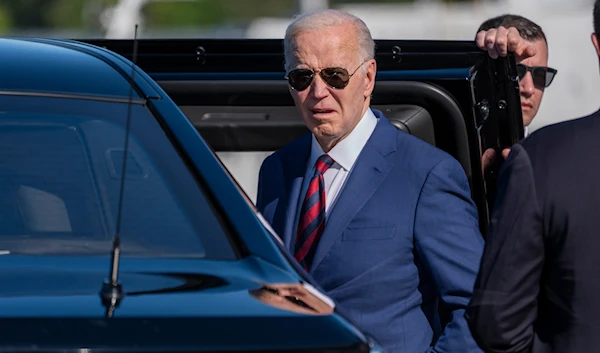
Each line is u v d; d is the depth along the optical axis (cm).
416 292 770
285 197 824
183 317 458
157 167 568
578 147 622
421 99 912
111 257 527
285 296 494
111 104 598
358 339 466
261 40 930
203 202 554
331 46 785
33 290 484
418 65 912
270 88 920
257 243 538
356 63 789
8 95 596
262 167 846
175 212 548
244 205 558
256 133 931
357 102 793
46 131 580
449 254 754
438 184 773
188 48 930
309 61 789
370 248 763
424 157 783
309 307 485
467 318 643
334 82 784
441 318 796
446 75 902
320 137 795
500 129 904
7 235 544
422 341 763
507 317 626
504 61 893
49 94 600
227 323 457
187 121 599
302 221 794
